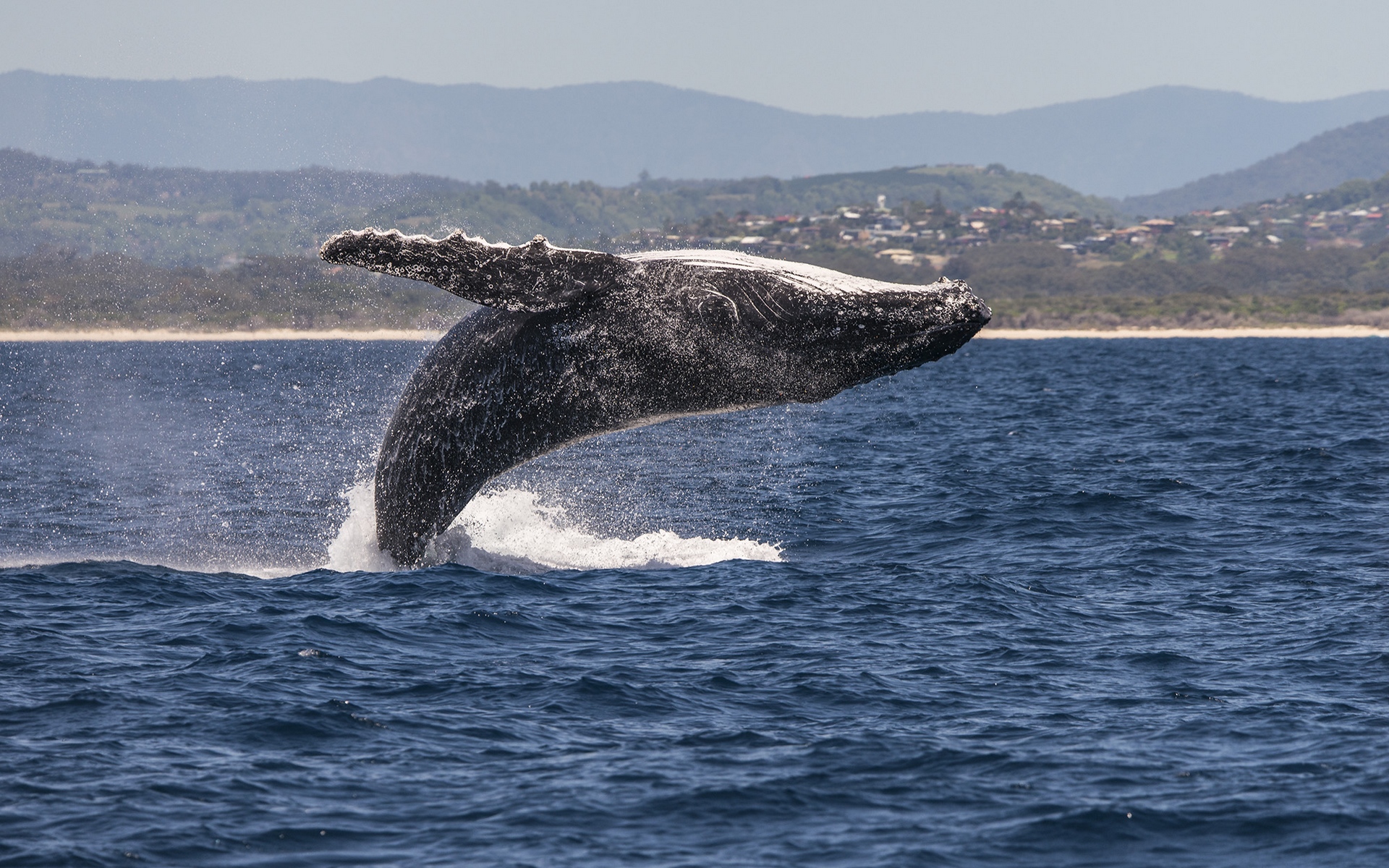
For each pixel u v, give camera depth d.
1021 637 52.78
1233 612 57.16
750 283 47.12
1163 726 42.41
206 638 50.59
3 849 33.06
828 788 37.56
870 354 45.84
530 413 51.38
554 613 55.34
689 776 38.25
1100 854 33.94
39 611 54.41
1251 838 34.66
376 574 59.91
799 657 49.50
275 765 38.56
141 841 33.66
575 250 48.19
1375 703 44.31
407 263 45.16
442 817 35.56
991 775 38.50
